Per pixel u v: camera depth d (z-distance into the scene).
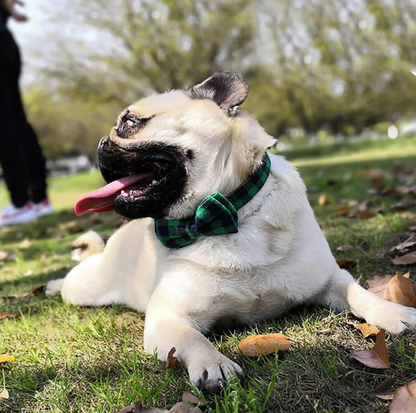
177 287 0.52
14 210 1.81
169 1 4.68
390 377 0.42
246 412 0.39
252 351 0.47
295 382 0.42
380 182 1.47
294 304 0.56
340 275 0.57
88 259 0.74
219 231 0.51
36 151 1.78
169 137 0.51
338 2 4.84
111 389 0.45
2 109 1.61
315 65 5.42
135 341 0.56
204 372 0.43
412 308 0.51
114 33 4.90
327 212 1.19
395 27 4.55
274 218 0.52
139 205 0.52
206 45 4.94
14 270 1.08
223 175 0.52
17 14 1.61
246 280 0.52
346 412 0.38
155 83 5.12
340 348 0.47
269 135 0.53
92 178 4.95
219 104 0.54
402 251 0.72
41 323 0.66
